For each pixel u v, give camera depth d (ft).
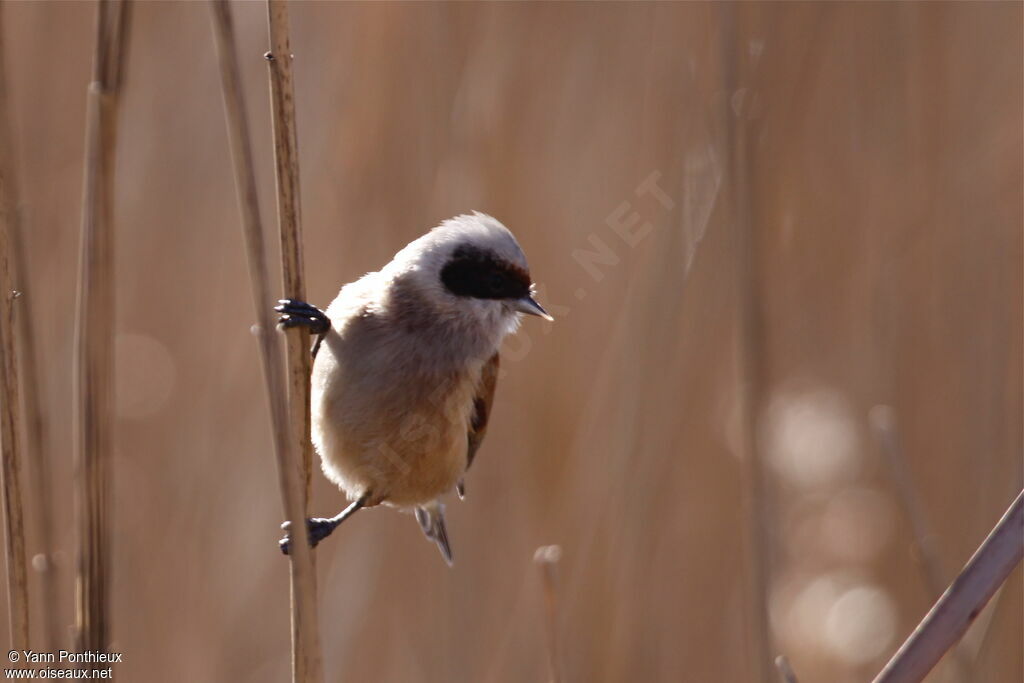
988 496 35.65
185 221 37.86
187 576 35.01
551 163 34.40
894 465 28.71
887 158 38.27
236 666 34.27
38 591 29.55
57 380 35.70
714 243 34.73
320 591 35.01
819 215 37.88
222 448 36.09
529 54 35.68
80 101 37.68
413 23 35.65
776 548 33.60
